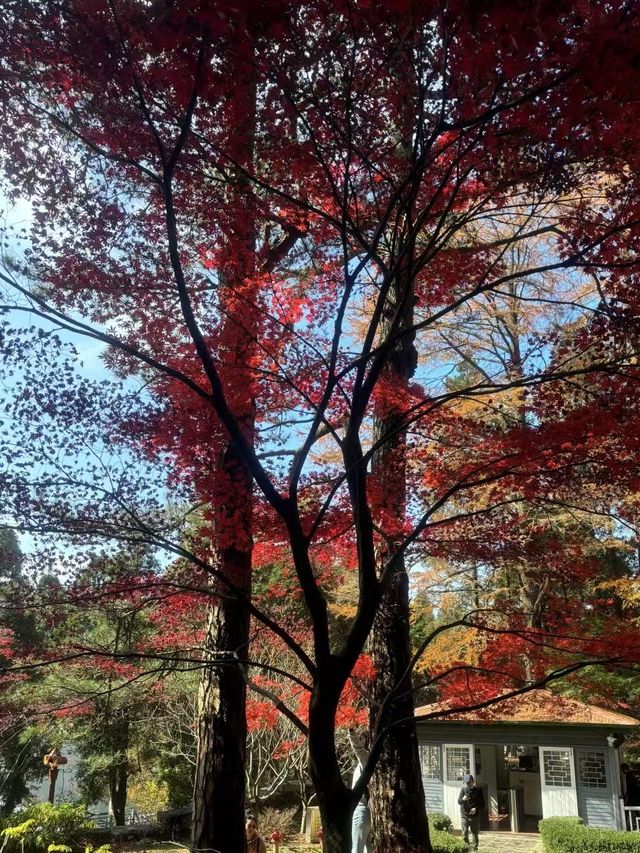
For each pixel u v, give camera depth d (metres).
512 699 5.52
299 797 16.30
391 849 5.60
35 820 12.51
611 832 12.12
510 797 16.19
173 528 4.52
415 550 5.20
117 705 8.58
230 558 5.67
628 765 19.12
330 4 2.63
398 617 6.15
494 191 3.77
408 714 5.92
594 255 3.57
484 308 10.82
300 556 3.29
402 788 5.73
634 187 3.54
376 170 3.85
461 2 2.27
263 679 9.34
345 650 3.22
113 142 3.67
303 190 4.18
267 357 4.57
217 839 5.60
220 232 4.45
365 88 3.28
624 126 2.85
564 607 5.28
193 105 2.86
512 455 3.95
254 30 2.60
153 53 2.72
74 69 3.15
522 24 2.23
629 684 13.10
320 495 4.85
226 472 4.40
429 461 4.95
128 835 12.93
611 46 2.21
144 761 18.44
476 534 5.13
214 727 5.86
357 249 4.85
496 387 3.63
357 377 3.55
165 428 4.13
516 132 3.18
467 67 2.55
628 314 3.61
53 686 6.87
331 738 3.12
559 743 15.10
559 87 2.63
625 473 3.91
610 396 3.71
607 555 13.38
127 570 4.36
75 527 4.00
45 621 4.42
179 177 3.96
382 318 6.48
